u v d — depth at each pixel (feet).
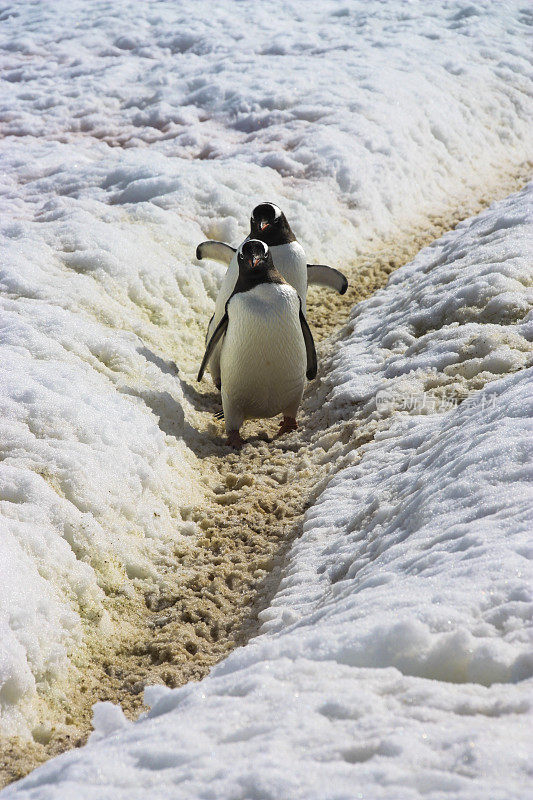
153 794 15.93
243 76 134.21
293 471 51.96
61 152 111.24
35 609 33.37
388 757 15.66
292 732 17.20
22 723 29.58
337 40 155.02
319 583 34.73
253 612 37.37
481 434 33.99
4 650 30.09
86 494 41.47
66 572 37.01
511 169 125.59
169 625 37.47
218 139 113.91
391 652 20.34
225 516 46.80
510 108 139.03
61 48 160.04
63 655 33.32
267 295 55.47
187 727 18.48
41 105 131.34
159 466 48.98
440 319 59.47
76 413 46.62
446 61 145.59
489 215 77.71
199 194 91.25
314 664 20.27
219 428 60.59
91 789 16.51
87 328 60.08
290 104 122.31
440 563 24.90
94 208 86.17
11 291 64.75
